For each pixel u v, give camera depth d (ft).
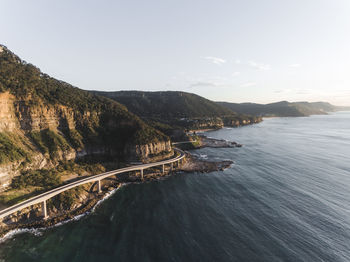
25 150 250.16
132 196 241.76
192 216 193.26
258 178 295.69
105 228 174.91
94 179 245.45
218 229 171.32
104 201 228.02
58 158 279.08
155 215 195.83
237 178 298.76
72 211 202.69
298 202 216.13
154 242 155.43
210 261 135.23
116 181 285.64
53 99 321.52
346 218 183.93
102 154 344.08
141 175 305.73
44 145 277.85
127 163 337.52
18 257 140.05
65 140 307.99
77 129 344.49
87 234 166.40
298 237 158.81
